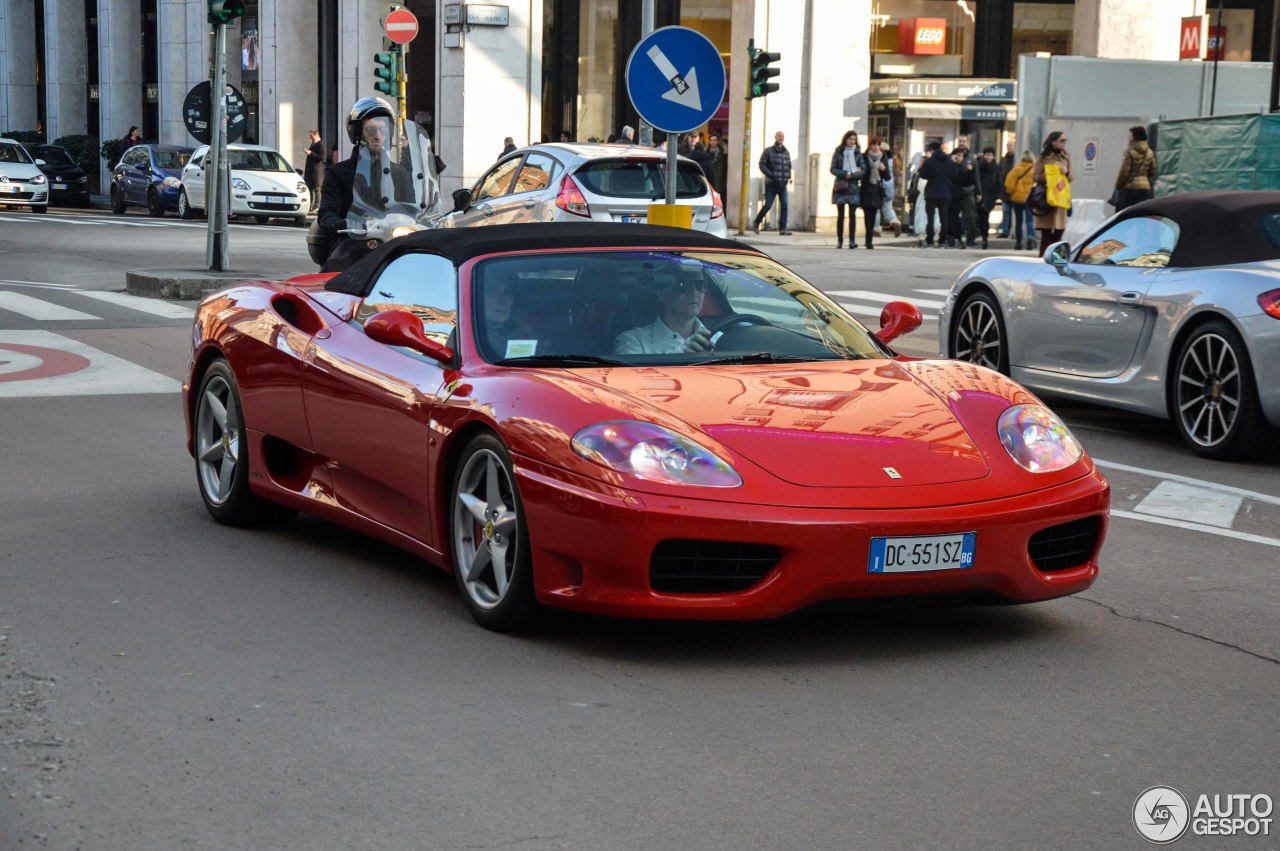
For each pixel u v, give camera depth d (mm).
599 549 4449
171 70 45219
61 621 4945
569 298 5422
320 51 40375
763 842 3322
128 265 19672
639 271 5578
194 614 5051
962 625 5086
